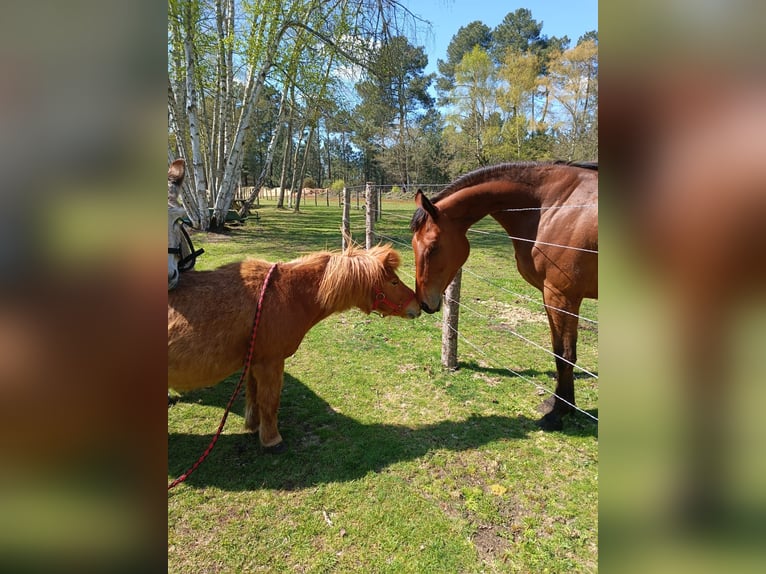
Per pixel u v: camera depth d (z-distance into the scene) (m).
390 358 4.02
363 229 12.88
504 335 4.63
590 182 2.65
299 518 2.10
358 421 2.97
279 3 10.09
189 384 2.32
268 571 1.82
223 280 2.38
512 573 1.82
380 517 2.11
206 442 2.72
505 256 9.05
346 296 2.58
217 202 12.31
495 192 2.86
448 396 3.32
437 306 2.89
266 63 11.09
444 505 2.20
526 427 2.91
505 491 2.30
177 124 11.22
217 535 2.00
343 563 1.86
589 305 5.80
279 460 2.54
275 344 2.42
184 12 9.65
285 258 8.29
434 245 2.81
